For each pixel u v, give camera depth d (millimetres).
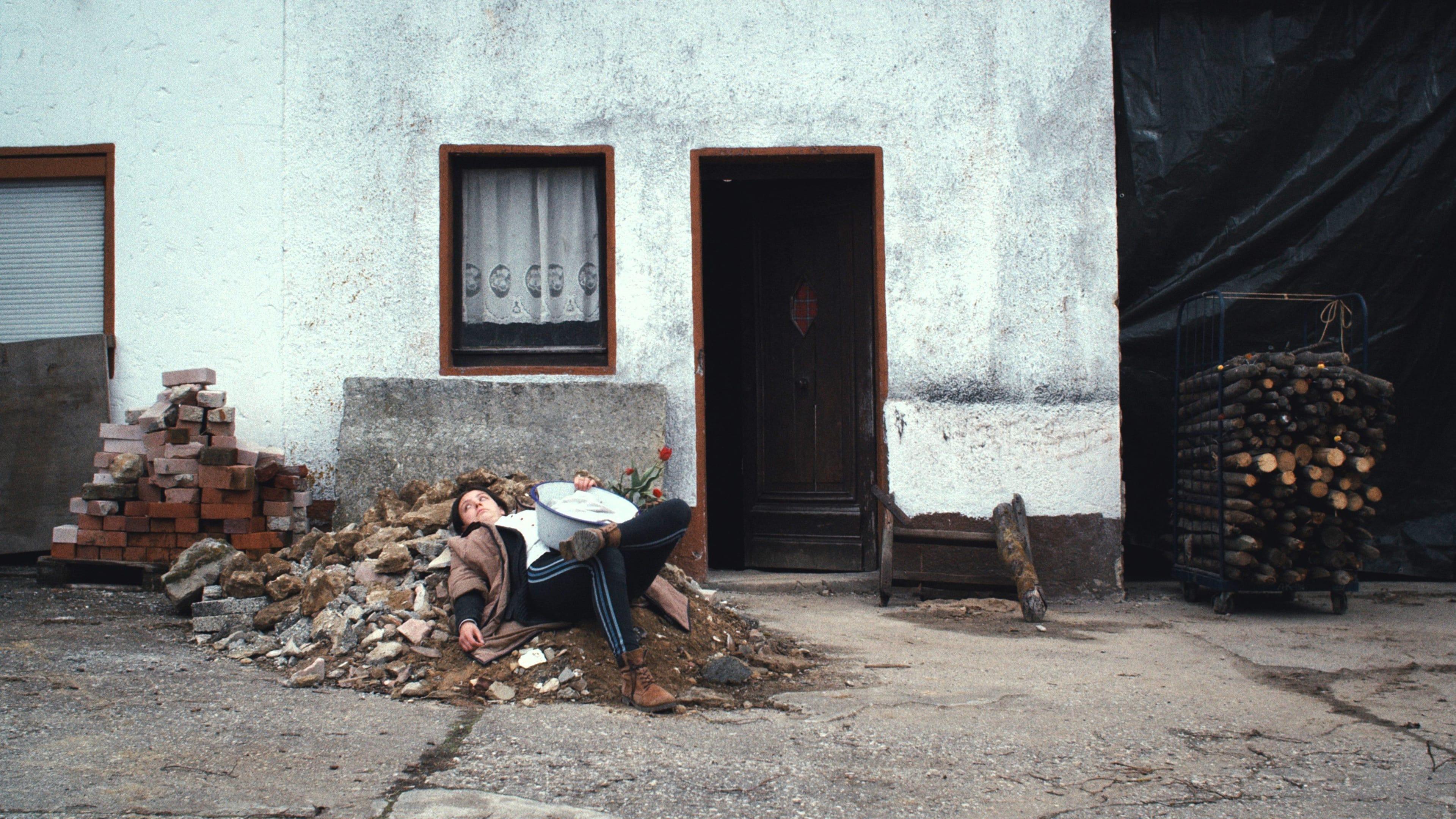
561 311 6438
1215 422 5586
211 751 2855
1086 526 6113
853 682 3881
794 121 6266
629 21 6266
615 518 3723
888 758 2977
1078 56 6246
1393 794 2742
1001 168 6242
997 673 4086
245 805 2469
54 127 6266
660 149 6258
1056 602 5965
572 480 5863
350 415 5938
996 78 6250
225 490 5418
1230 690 3828
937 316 6246
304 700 3434
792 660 4145
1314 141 6457
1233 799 2701
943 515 6160
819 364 6770
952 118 6254
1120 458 6277
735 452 7145
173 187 6219
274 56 6219
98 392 6078
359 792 2590
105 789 2529
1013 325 6223
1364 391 5336
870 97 6266
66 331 6312
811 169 6457
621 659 3426
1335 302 6453
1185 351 6480
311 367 6180
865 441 6586
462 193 6395
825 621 5195
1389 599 6012
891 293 6250
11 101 6270
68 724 3035
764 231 6992
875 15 6277
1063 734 3240
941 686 3840
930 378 6238
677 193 6250
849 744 3096
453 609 3873
